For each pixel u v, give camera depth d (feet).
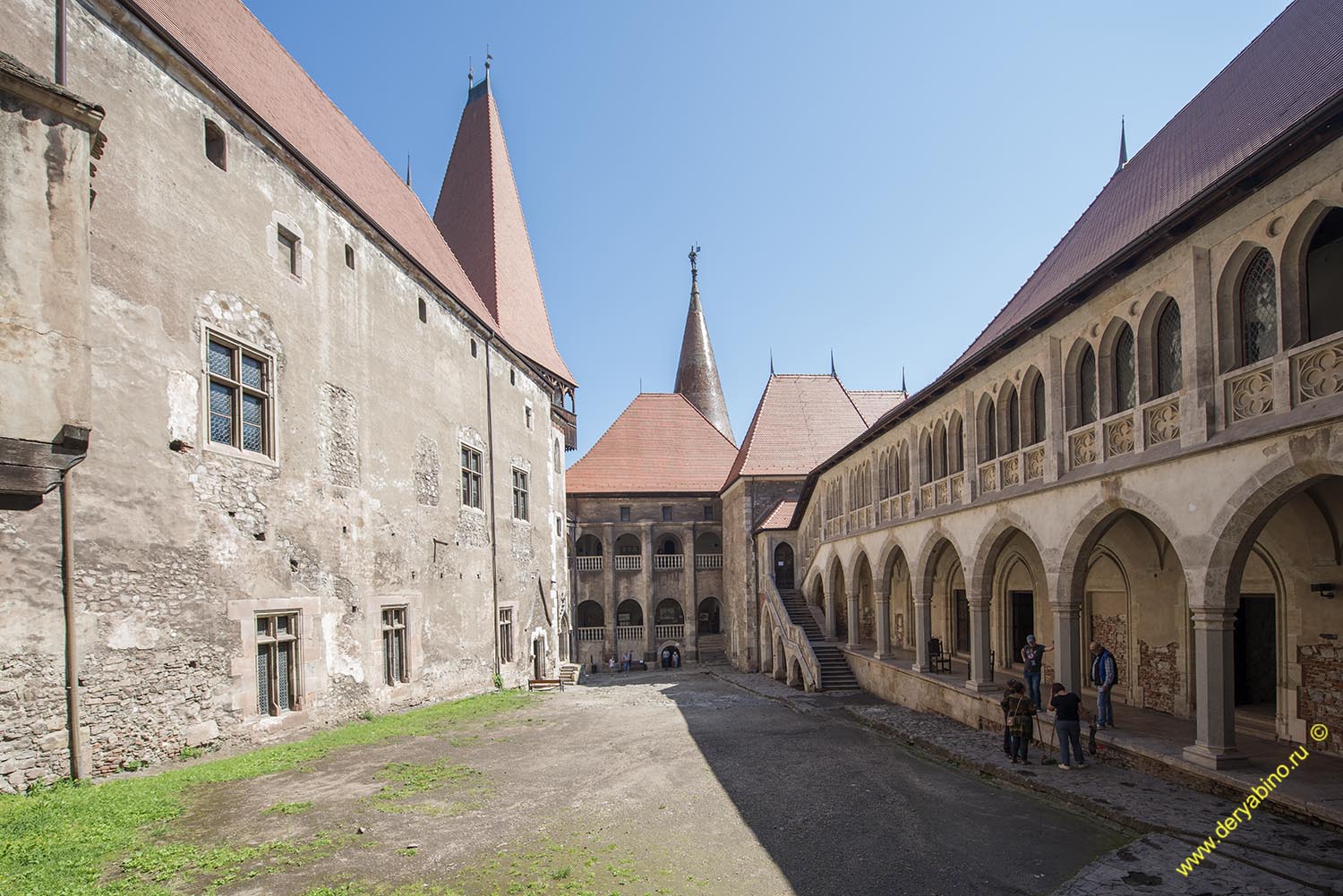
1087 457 45.29
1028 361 51.67
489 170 122.62
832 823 33.96
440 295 73.31
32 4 33.35
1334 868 26.63
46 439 25.00
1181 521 36.86
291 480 48.85
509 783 38.19
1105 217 54.39
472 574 77.15
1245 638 49.37
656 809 35.01
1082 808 35.91
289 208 50.57
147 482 37.73
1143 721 47.98
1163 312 40.22
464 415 77.87
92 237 35.65
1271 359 32.01
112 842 26.61
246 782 35.86
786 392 157.58
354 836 29.07
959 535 62.13
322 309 53.57
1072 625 46.03
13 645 31.30
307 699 49.24
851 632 96.02
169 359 39.58
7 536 31.45
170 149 40.52
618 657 163.63
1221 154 40.50
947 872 28.12
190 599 39.99
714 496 171.42
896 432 78.69
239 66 56.24
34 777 31.76
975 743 51.16
